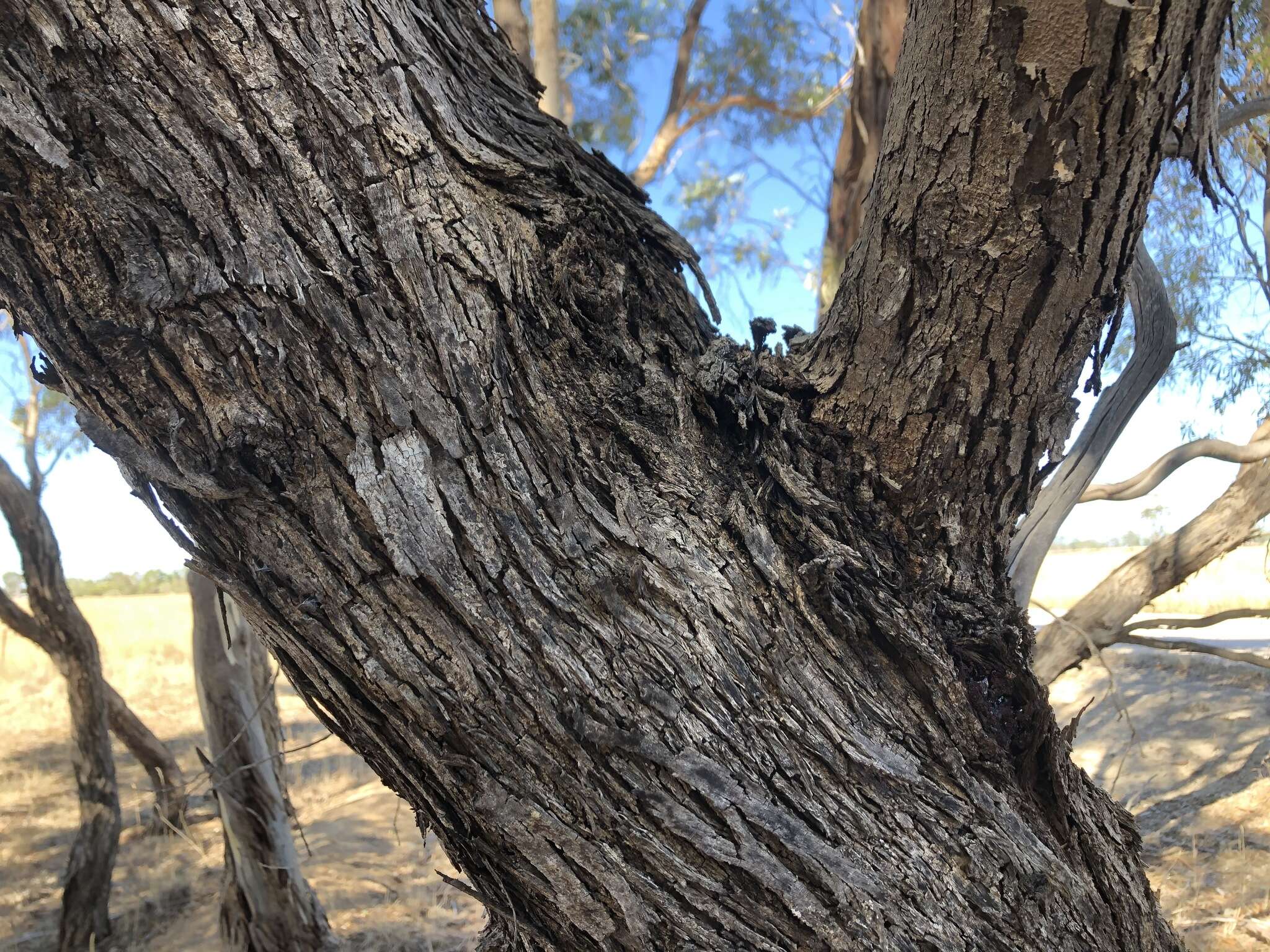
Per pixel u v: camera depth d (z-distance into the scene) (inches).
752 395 35.0
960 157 30.6
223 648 130.3
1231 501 101.9
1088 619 102.8
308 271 28.7
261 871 135.9
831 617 34.1
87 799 169.5
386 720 31.5
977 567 37.9
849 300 35.8
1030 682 36.9
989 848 33.9
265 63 28.2
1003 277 31.9
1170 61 27.9
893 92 33.0
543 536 30.5
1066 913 35.3
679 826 30.7
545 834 30.6
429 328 29.6
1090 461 65.6
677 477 33.0
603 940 31.4
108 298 27.7
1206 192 32.1
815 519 34.8
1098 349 36.6
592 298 33.7
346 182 29.1
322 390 29.0
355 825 207.8
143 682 419.2
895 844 32.7
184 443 29.1
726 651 31.6
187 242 27.7
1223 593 391.2
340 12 29.4
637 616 31.0
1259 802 168.7
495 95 35.8
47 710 369.7
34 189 26.9
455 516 29.8
